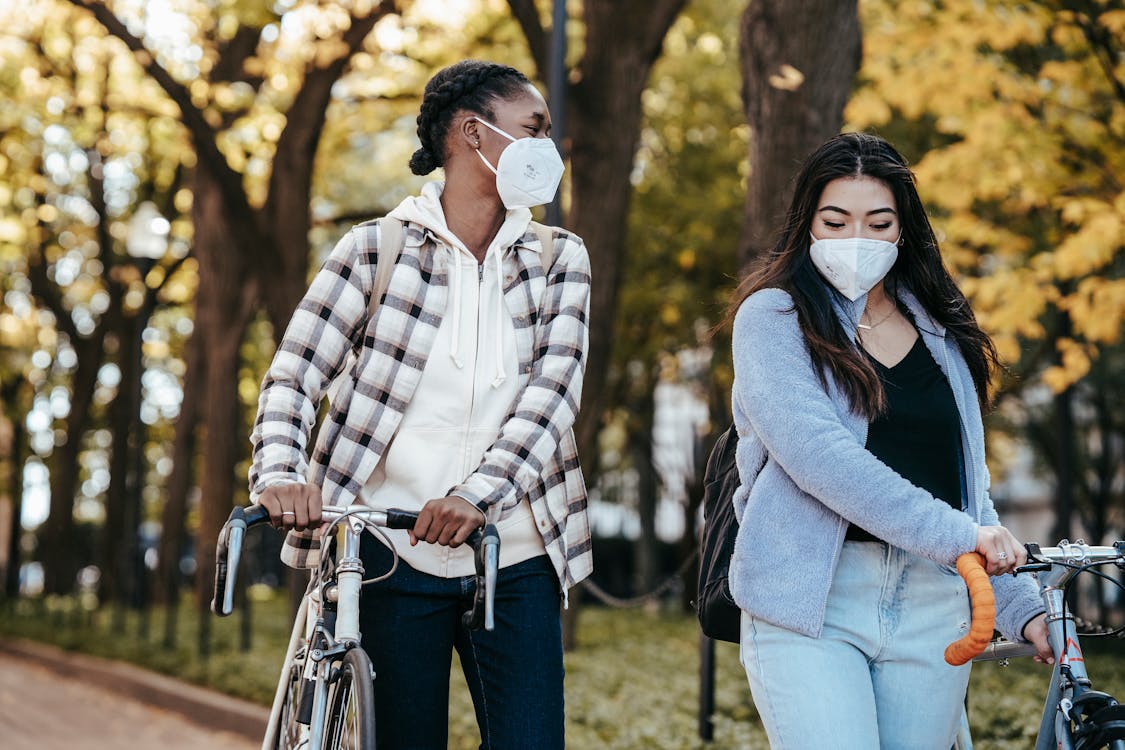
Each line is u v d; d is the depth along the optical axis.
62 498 25.31
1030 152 9.48
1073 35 9.26
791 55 6.96
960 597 2.94
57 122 16.08
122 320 22.92
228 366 19.00
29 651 16.97
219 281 18.94
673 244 18.36
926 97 9.83
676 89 18.20
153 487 36.25
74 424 25.16
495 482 3.06
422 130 3.39
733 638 3.10
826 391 2.94
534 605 3.27
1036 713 6.48
